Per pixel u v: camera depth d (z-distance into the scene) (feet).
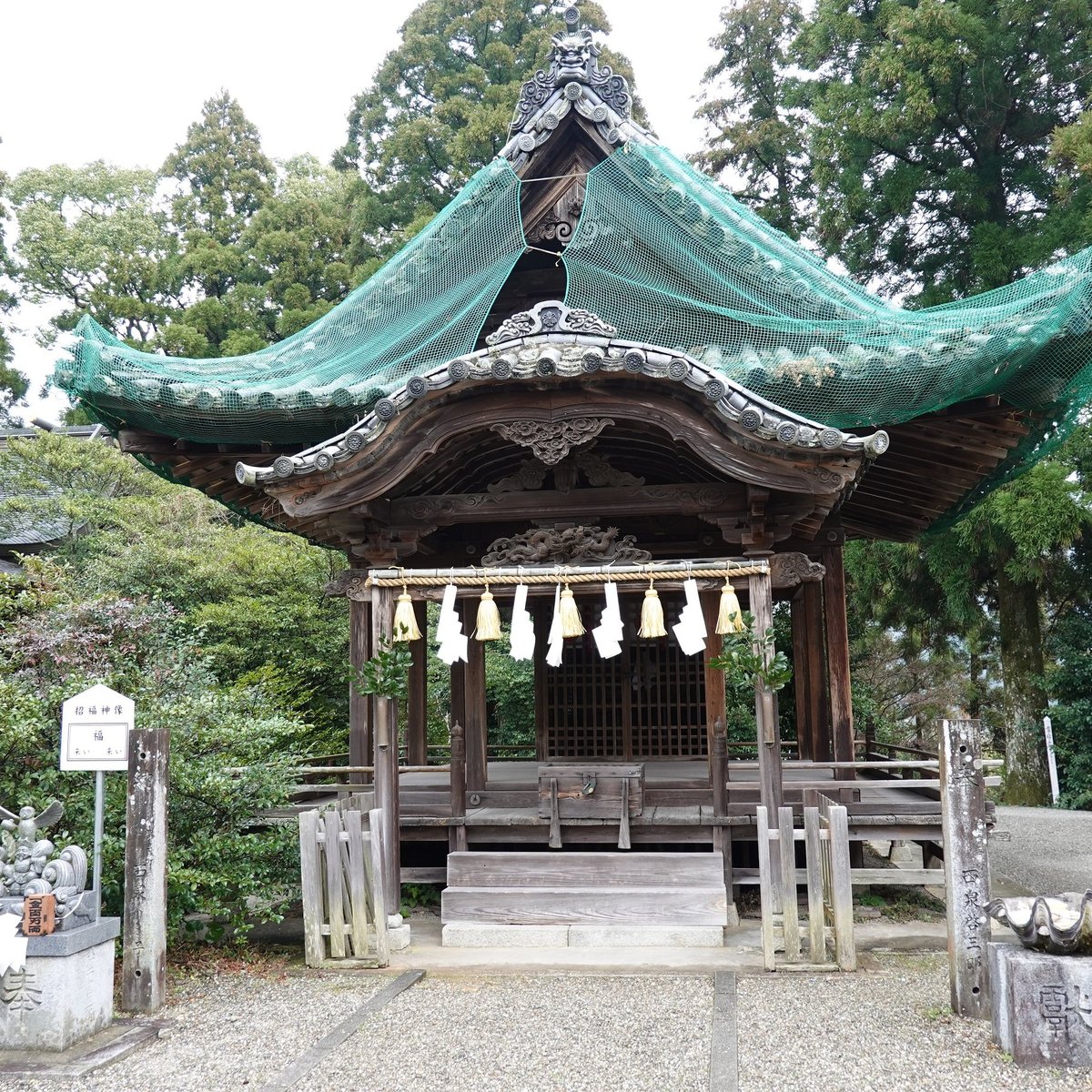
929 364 26.53
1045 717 61.62
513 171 31.04
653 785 27.81
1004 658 64.28
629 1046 16.08
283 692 45.68
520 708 59.77
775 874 20.80
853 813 25.72
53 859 18.37
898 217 65.77
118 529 56.49
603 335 25.45
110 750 18.90
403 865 28.73
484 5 90.79
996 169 63.31
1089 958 14.97
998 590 67.00
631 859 22.97
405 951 22.61
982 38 58.29
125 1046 16.47
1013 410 29.07
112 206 123.75
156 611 29.99
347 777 38.45
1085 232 53.42
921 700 71.77
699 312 30.04
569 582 23.08
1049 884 33.55
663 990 19.16
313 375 31.17
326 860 21.66
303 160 131.23
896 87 60.90
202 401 28.84
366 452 24.47
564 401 24.27
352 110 95.81
